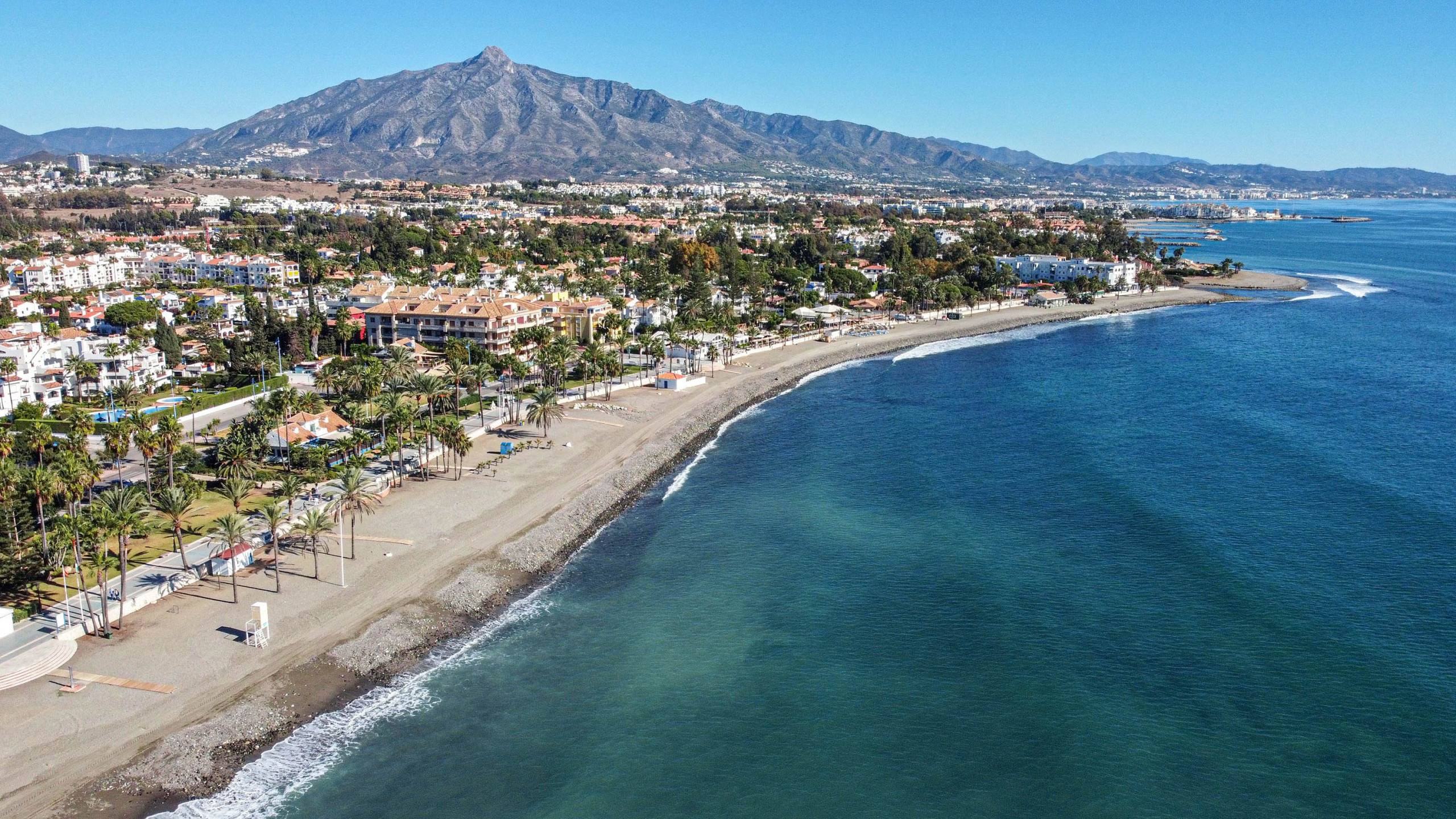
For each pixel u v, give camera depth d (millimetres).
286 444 136625
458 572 103188
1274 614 91812
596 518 122688
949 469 141375
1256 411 173875
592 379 194500
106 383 181375
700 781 69688
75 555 92375
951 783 69062
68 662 82312
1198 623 90500
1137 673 82312
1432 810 65125
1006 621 92375
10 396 166250
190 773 69000
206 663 83125
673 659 86750
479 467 140875
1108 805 66312
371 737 74875
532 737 75188
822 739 74500
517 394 183375
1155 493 127500
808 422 172625
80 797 66000
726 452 153750
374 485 127000
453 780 69750
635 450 151750
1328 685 79688
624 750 73375
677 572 105812
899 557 108438
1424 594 95438
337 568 103375
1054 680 81688
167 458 122375
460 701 80062
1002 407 181750
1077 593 97812
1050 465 141500
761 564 107562
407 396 160750
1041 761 71250
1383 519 115875
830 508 125062
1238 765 70125
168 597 95062
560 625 93375
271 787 68562
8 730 72625
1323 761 70250
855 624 92688
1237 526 114938
